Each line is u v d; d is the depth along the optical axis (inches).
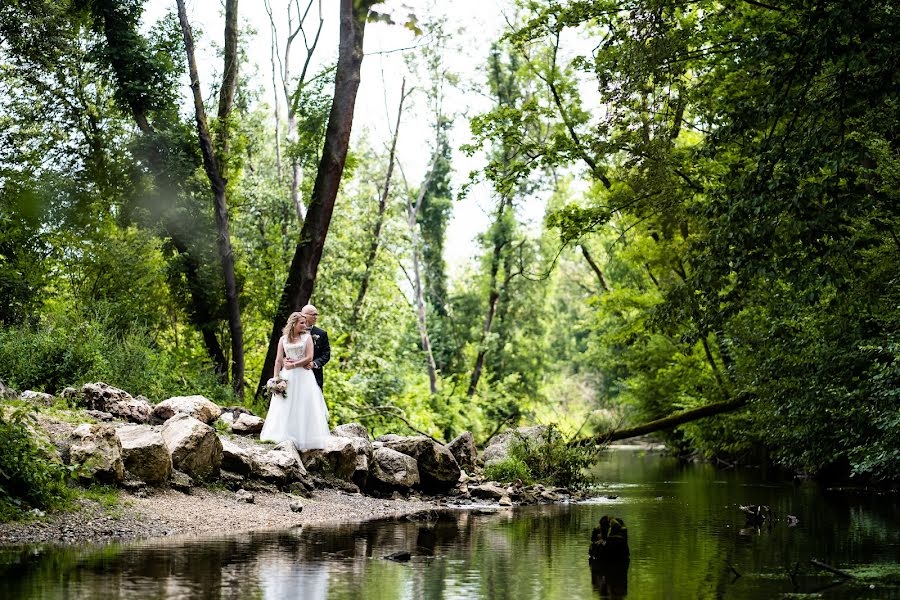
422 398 1545.3
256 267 1027.9
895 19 446.9
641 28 595.8
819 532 430.6
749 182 475.8
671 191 752.3
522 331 1951.3
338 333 1266.0
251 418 588.4
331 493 539.2
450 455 639.1
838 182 457.7
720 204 502.6
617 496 677.3
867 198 447.2
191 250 944.3
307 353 563.5
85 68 995.3
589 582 285.9
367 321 1368.1
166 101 960.3
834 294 605.3
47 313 760.3
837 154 444.8
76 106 991.0
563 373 2733.8
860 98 465.4
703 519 493.7
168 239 959.0
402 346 1840.6
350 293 1359.5
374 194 1604.3
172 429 480.4
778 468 1085.1
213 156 879.7
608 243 1190.3
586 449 749.9
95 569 282.5
